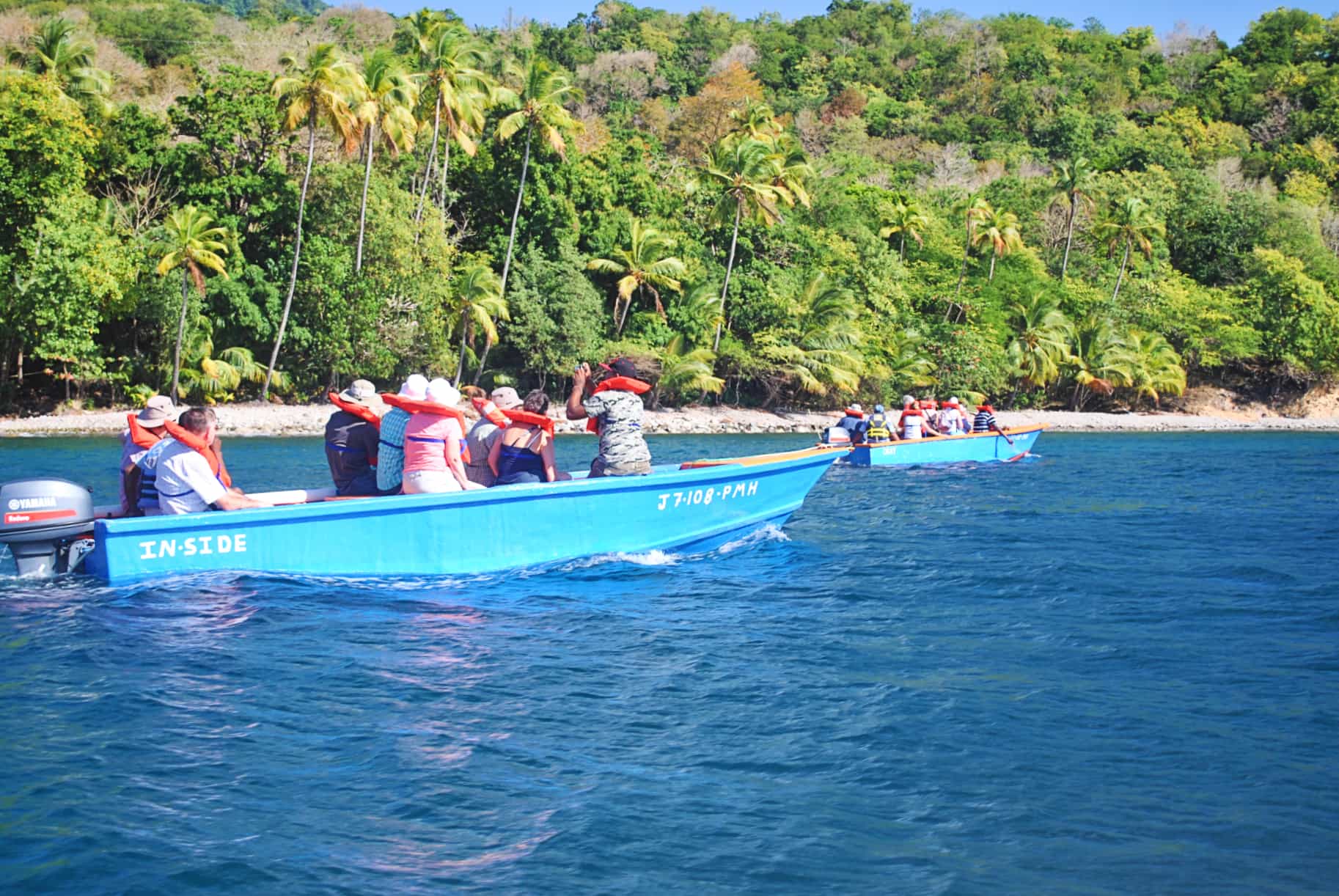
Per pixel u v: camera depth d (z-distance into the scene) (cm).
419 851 459
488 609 848
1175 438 4309
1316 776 547
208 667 681
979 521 1441
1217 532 1372
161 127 4084
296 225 4047
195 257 3522
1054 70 9994
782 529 1220
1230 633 833
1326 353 5759
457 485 920
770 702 651
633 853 461
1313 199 7394
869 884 438
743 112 5769
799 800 514
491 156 4666
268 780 522
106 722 588
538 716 618
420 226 4094
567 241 4475
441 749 565
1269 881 443
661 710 632
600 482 983
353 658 712
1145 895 431
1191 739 597
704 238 5122
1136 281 5988
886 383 4969
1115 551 1210
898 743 586
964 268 5738
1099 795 525
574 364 4266
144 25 7462
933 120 9419
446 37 4116
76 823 473
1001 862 457
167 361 3734
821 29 11250
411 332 4003
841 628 830
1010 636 815
